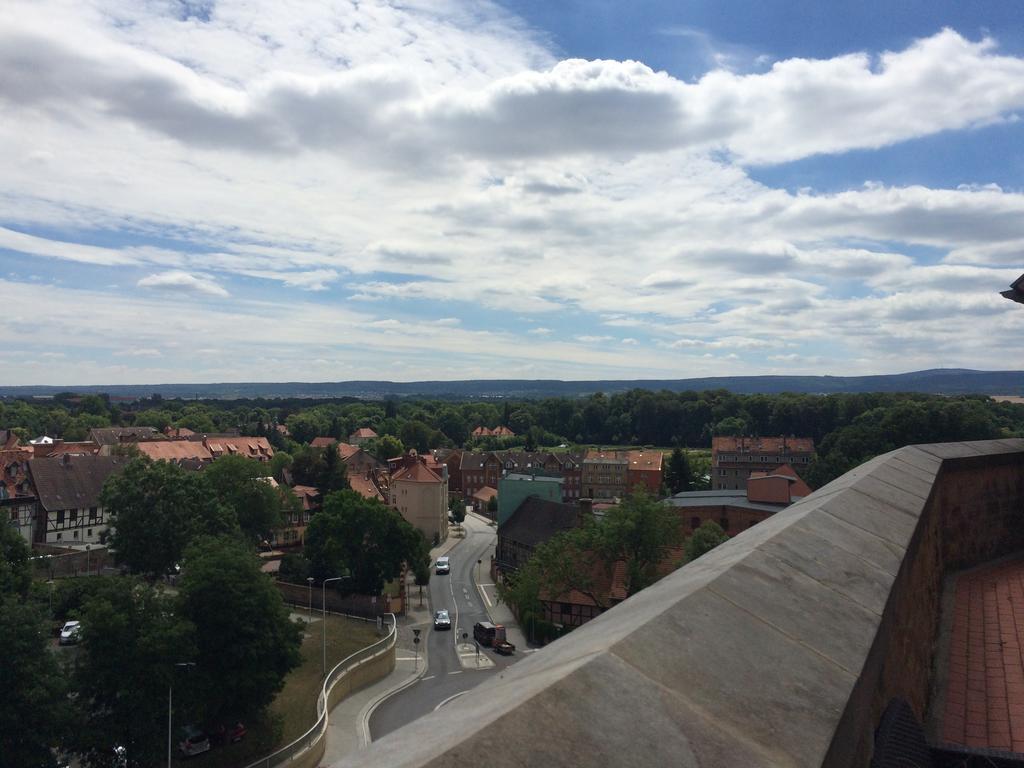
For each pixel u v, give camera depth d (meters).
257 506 73.12
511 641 57.53
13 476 72.38
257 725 37.03
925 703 6.57
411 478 100.56
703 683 2.73
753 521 70.38
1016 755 4.67
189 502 56.12
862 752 3.35
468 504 144.75
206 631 33.88
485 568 85.75
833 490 7.55
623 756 2.13
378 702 43.84
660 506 48.34
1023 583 10.00
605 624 3.47
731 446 129.50
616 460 133.25
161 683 30.81
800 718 2.70
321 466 99.62
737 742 2.40
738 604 3.57
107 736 29.66
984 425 87.56
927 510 7.82
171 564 54.69
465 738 1.98
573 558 49.69
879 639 3.95
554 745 2.07
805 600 3.96
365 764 2.00
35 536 72.94
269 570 71.38
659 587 4.18
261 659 34.91
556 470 134.75
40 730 27.53
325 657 46.72
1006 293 10.52
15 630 27.67
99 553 64.25
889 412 95.25
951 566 10.73
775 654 3.17
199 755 34.00
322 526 62.84
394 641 51.66
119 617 31.02
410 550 63.34
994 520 12.35
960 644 7.84
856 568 4.84
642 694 2.50
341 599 62.38
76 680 30.41
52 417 195.12
